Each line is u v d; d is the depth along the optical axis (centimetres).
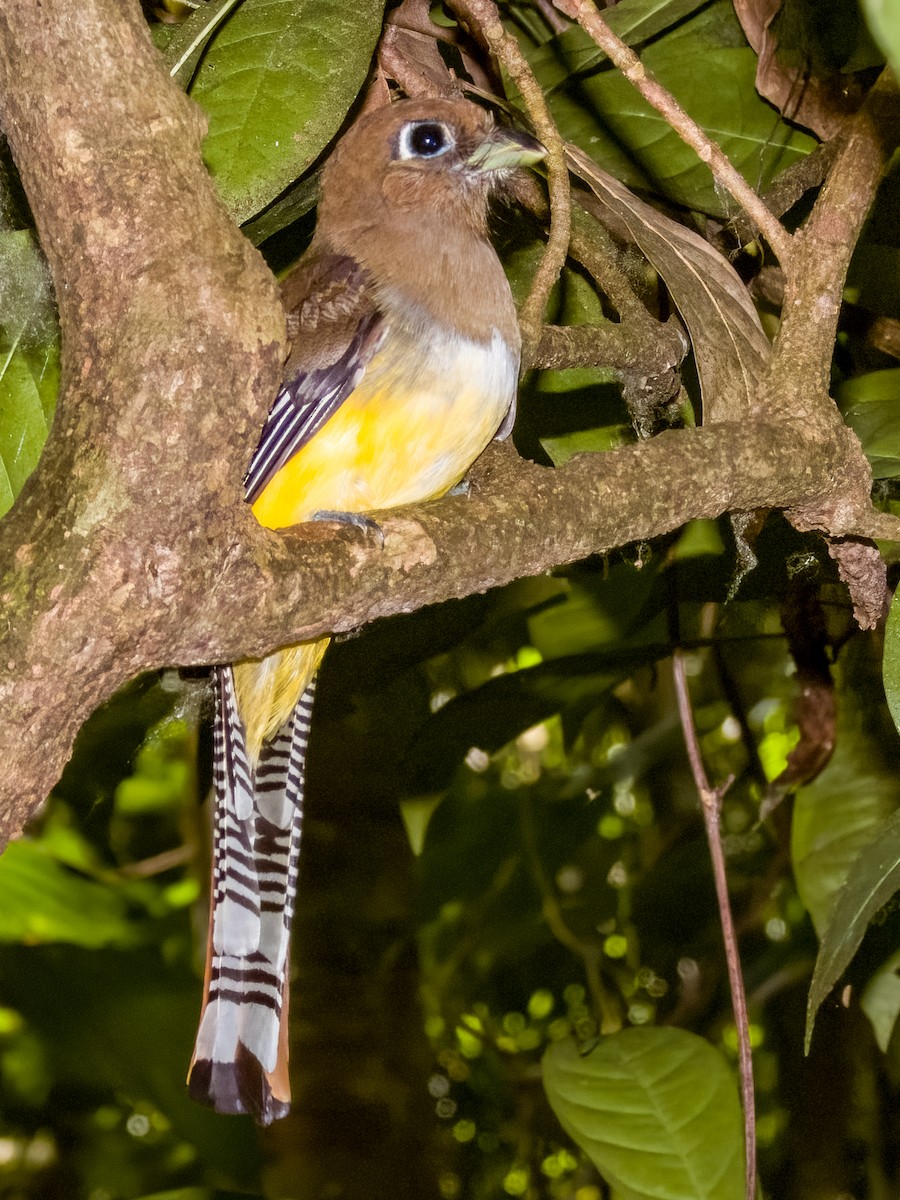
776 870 1116
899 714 584
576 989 1641
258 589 458
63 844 1313
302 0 643
